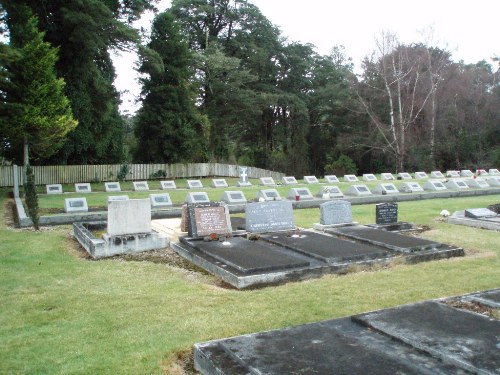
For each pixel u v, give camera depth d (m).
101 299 7.15
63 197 22.52
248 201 19.78
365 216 16.22
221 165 44.75
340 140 52.69
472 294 6.50
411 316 5.49
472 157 48.22
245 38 51.94
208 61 46.06
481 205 19.14
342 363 4.27
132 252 10.66
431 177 34.47
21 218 14.58
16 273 8.75
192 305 6.79
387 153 49.94
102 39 30.47
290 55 53.75
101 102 34.12
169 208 17.36
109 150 39.03
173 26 41.97
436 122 48.72
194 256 9.62
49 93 25.33
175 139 40.97
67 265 9.45
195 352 4.83
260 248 9.97
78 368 4.82
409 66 48.16
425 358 4.39
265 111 57.72
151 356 5.09
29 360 5.02
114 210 10.68
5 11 26.36
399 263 9.33
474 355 4.33
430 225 14.26
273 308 6.58
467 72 52.19
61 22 29.95
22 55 22.25
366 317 5.46
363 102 47.66
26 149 25.14
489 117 49.81
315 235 11.62
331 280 8.08
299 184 29.33
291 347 4.67
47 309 6.73
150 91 40.72
